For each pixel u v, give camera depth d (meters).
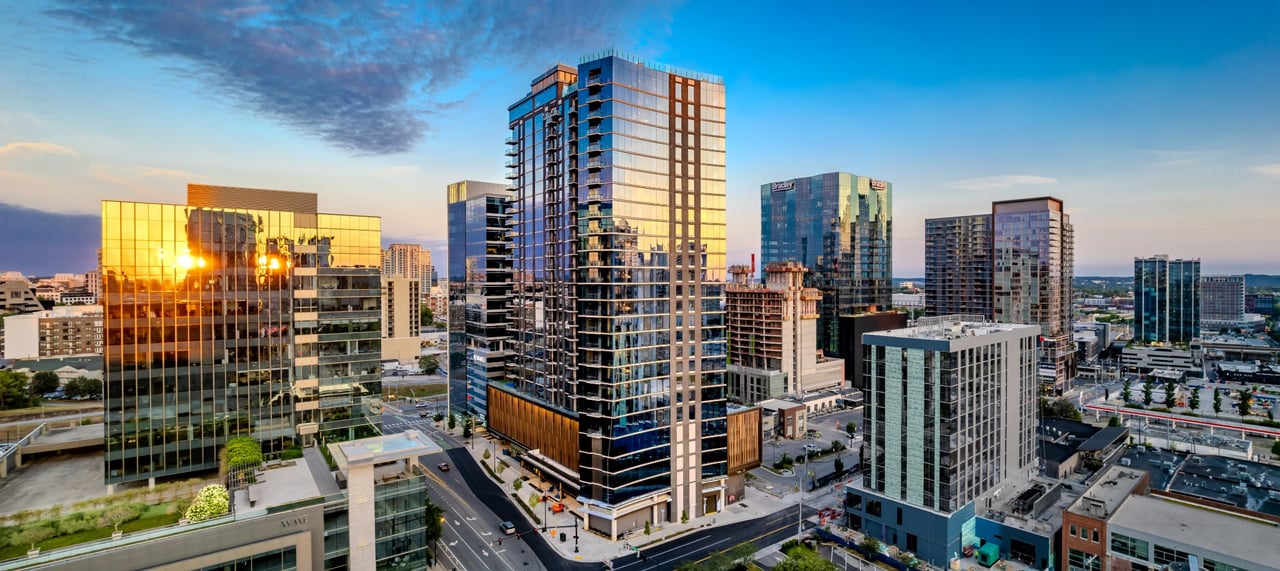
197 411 105.50
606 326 118.75
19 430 108.06
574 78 147.38
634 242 121.75
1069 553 97.94
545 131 149.88
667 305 124.88
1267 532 89.56
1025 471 127.06
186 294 104.50
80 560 62.66
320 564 77.31
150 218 101.88
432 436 182.75
